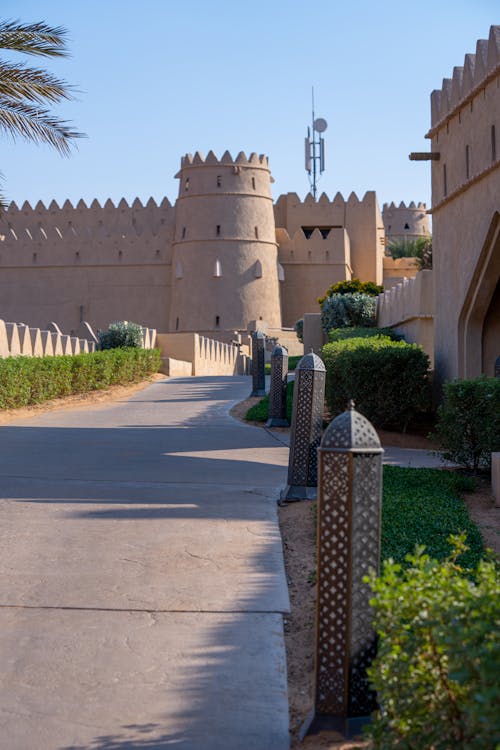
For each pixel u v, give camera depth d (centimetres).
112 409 2141
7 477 1102
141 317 7006
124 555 751
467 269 1461
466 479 1066
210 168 6769
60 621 601
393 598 365
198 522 865
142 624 596
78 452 1345
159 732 447
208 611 620
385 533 768
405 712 351
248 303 6706
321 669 438
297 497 963
